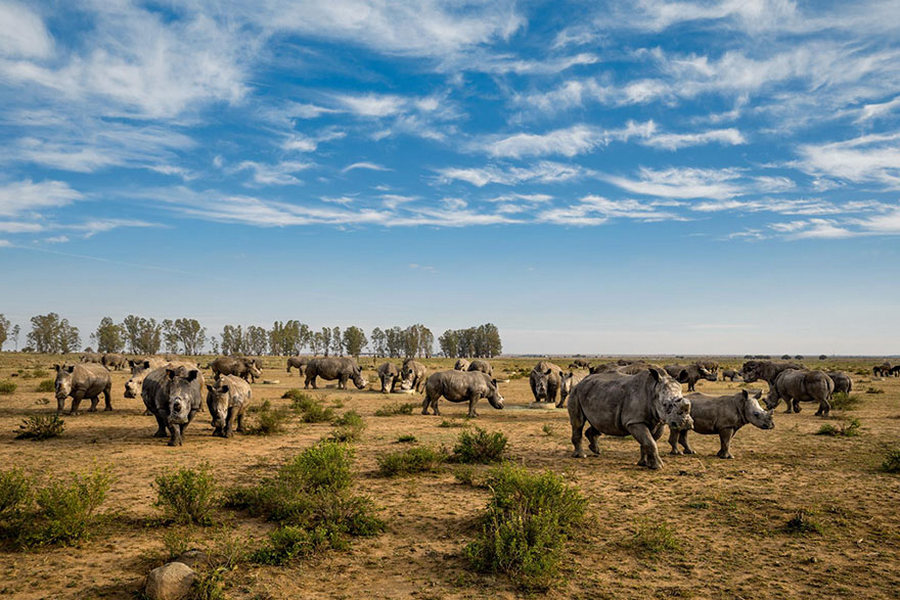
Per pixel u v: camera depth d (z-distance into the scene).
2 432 16.88
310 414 20.98
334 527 7.69
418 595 5.93
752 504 9.50
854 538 7.83
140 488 10.33
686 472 12.03
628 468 12.48
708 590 6.11
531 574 6.25
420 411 24.53
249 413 22.70
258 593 5.91
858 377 57.34
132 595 5.82
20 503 8.07
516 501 8.09
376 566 6.73
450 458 13.41
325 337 165.00
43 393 29.59
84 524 7.53
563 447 15.38
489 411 25.17
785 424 20.17
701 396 14.29
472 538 7.75
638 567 6.77
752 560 7.00
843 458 13.71
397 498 9.90
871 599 5.89
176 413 14.52
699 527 8.30
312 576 6.40
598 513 8.97
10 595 5.80
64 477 11.12
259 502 8.91
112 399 27.08
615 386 12.89
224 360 39.72
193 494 8.26
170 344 155.50
